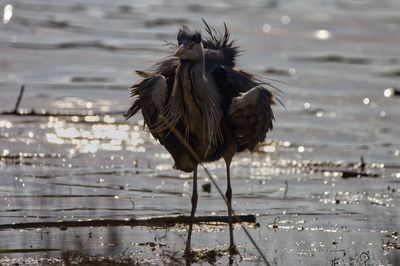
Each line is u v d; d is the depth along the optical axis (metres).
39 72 23.55
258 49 28.44
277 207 14.27
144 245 12.05
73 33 29.12
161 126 12.06
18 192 14.16
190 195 14.70
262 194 15.03
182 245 12.16
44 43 27.20
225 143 12.51
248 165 16.95
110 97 21.47
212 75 12.55
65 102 20.69
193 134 12.30
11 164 15.78
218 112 12.11
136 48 27.42
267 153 17.89
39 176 15.14
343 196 15.06
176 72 11.85
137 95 12.54
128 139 18.31
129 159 16.78
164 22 32.00
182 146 12.37
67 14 32.50
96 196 14.24
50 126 18.72
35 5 33.91
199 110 11.96
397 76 25.86
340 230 13.16
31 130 18.27
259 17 34.25
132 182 15.25
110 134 18.56
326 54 28.45
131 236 12.45
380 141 19.19
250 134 12.45
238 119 12.19
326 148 18.44
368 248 12.27
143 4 36.03
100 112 19.98
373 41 30.83
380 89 24.12
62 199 13.95
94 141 17.92
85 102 20.78
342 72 26.08
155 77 11.93
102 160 16.56
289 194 15.09
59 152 16.88
